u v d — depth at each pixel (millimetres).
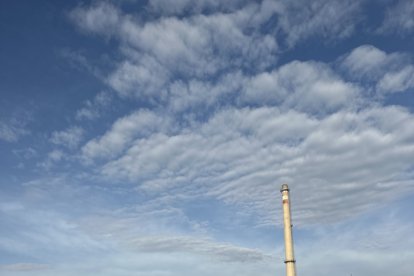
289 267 84438
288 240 86375
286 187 90750
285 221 88188
